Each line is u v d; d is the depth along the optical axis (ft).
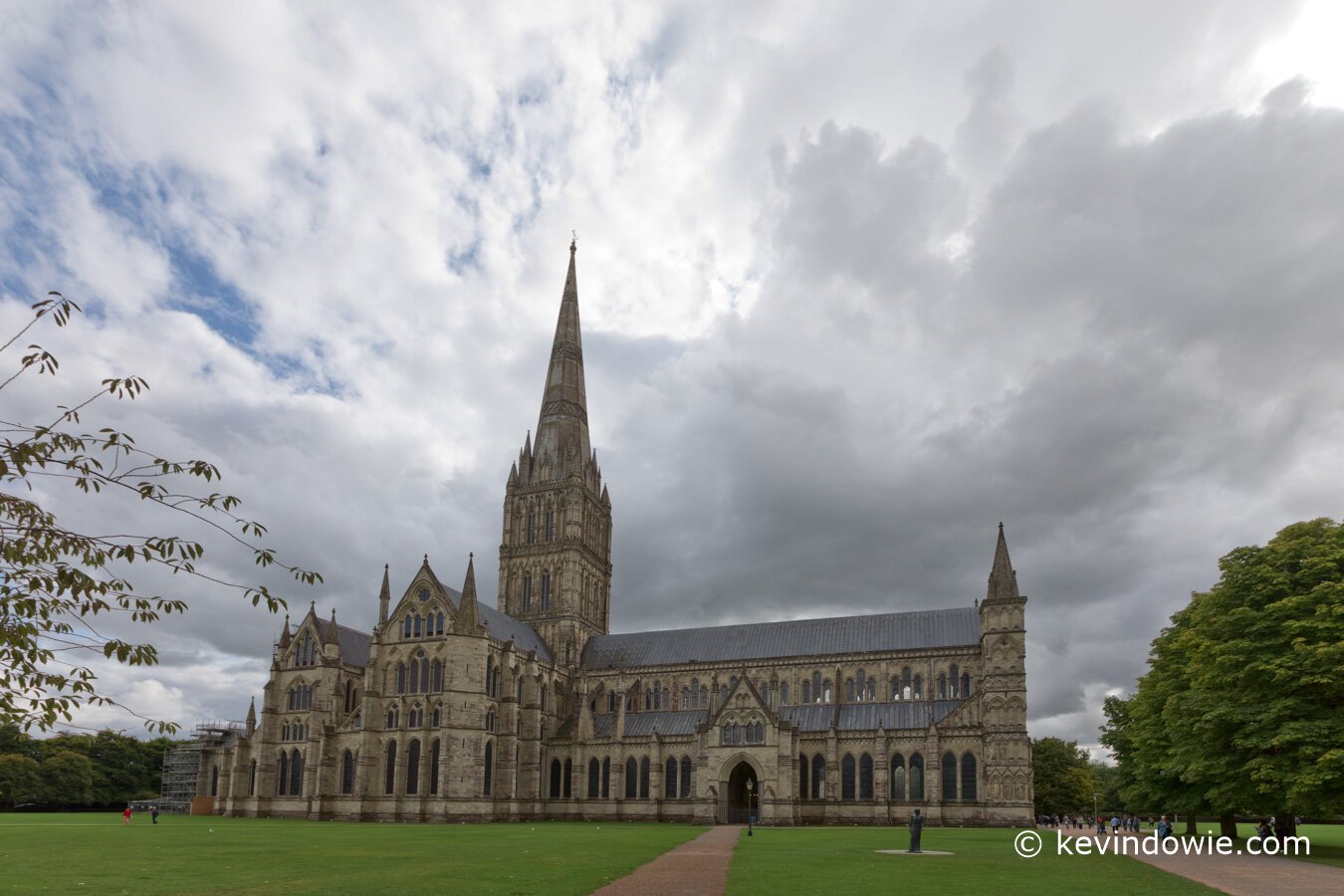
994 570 417.90
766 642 506.48
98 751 616.39
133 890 135.95
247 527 64.23
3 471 56.49
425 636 452.35
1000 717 399.24
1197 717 254.06
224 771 499.92
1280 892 140.56
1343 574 233.76
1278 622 235.20
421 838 271.08
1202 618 264.11
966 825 394.73
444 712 433.48
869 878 154.30
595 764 474.49
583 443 592.19
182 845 233.96
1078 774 566.77
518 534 570.05
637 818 453.58
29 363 57.26
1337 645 214.48
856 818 412.77
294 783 469.98
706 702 492.54
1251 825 454.81
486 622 468.34
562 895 130.31
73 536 59.82
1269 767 220.02
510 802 451.12
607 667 528.22
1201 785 274.57
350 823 398.83
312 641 485.97
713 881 148.97
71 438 59.82
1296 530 253.03
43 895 130.52
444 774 426.92
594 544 583.17
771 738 419.54
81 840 253.24
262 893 131.44
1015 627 406.62
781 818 409.28
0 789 541.75
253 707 488.02
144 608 62.34
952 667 447.42
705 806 422.41
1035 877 158.51
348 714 462.19
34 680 58.70
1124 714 408.46
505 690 463.83
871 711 447.83
